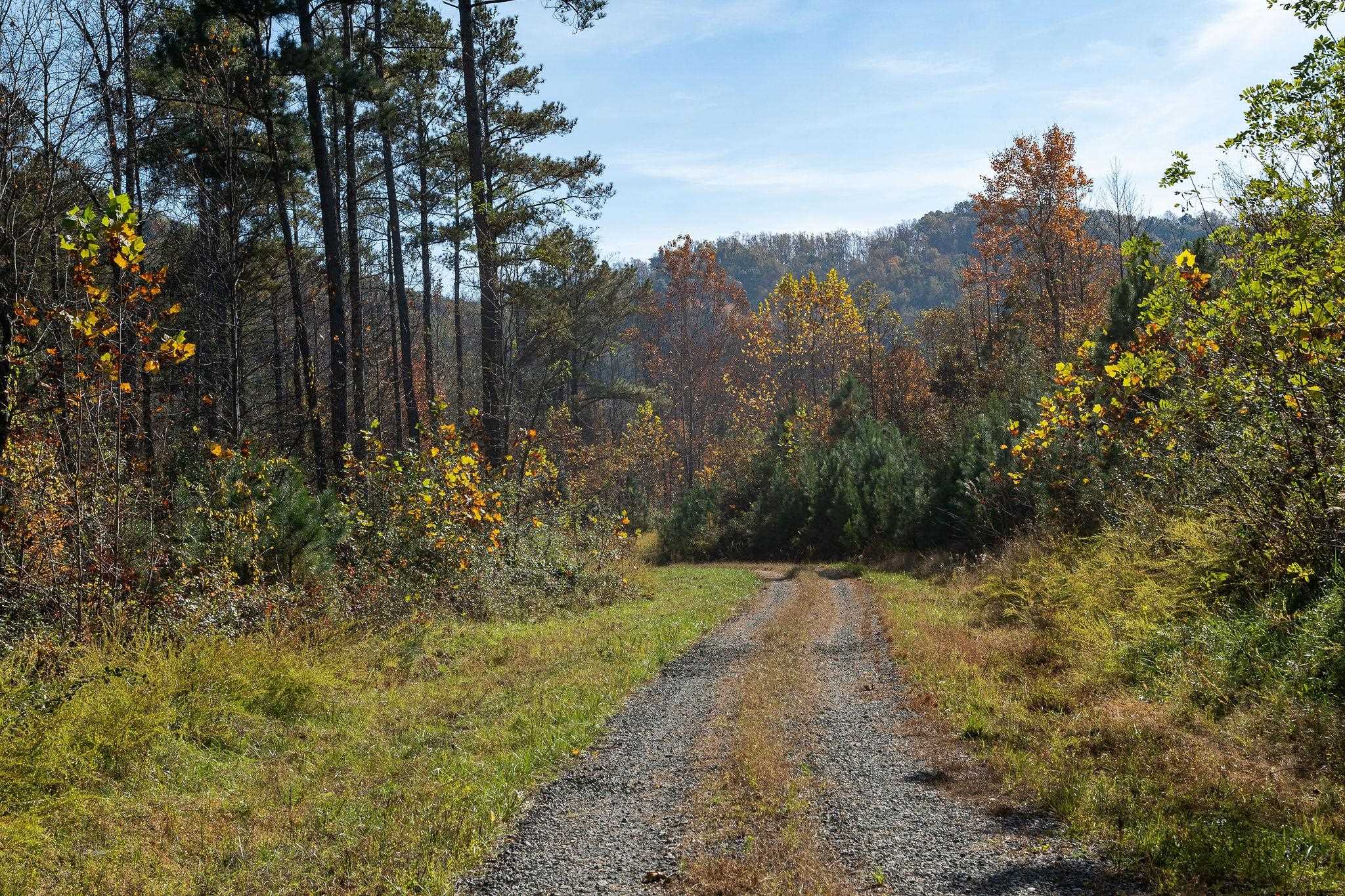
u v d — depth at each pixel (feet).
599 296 131.34
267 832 18.39
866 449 131.34
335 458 62.28
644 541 163.73
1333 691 21.98
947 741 24.13
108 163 36.45
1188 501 35.17
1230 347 26.89
